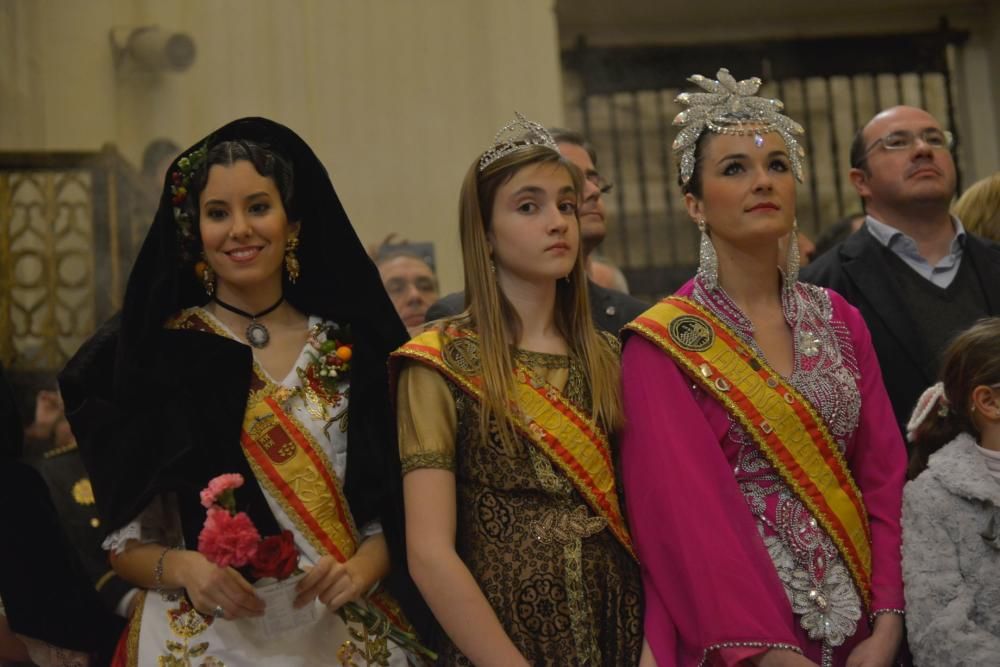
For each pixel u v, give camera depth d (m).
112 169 11.50
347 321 5.04
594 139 14.87
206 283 5.00
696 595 4.41
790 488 4.70
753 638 4.32
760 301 5.04
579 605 4.48
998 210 7.11
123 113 13.02
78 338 11.26
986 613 4.57
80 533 6.65
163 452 4.65
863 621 4.67
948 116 14.91
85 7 13.12
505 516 4.57
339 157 12.93
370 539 4.84
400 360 4.80
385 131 12.96
